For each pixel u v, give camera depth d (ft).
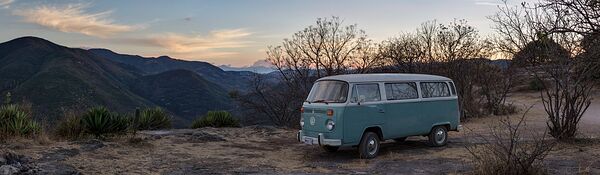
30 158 27.63
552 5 24.49
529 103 96.84
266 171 27.99
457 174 25.22
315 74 85.10
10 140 33.01
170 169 28.32
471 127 53.83
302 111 34.55
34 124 37.45
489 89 74.84
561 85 35.91
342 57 84.23
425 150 35.88
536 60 37.65
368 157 32.60
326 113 31.94
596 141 35.81
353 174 26.63
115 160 30.14
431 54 72.02
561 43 31.94
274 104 85.81
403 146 38.37
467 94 68.44
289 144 41.70
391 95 34.30
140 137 40.50
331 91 33.14
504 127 50.21
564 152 31.42
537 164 23.61
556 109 36.65
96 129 39.01
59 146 32.53
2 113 38.09
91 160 29.40
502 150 26.61
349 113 31.58
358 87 32.55
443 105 37.65
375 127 33.24
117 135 39.99
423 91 36.50
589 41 20.92
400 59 74.23
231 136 46.52
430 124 36.58
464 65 69.41
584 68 30.07
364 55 83.05
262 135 48.06
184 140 41.70
